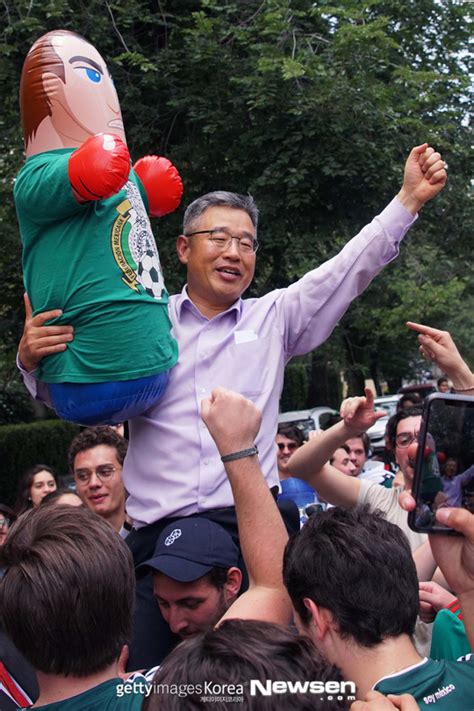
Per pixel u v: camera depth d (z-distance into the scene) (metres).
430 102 12.75
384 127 12.05
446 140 13.52
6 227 12.73
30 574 2.03
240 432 2.35
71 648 2.02
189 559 2.85
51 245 2.89
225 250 3.19
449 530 2.09
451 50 14.18
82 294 2.86
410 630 2.15
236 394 2.38
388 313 19.25
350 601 2.11
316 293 3.20
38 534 2.11
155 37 12.77
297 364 20.41
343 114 11.80
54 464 17.38
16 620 2.04
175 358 3.06
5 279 13.53
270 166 12.00
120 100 12.30
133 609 2.17
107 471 4.83
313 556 2.16
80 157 2.72
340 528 2.19
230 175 12.76
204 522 2.94
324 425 13.84
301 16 12.14
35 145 2.99
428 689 2.07
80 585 2.02
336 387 28.59
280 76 11.71
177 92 12.60
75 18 11.70
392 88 12.20
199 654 1.75
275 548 2.31
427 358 3.30
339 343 19.42
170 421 3.09
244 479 2.33
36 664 2.05
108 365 2.88
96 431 4.95
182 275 12.13
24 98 3.01
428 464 2.08
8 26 11.48
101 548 2.08
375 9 13.48
